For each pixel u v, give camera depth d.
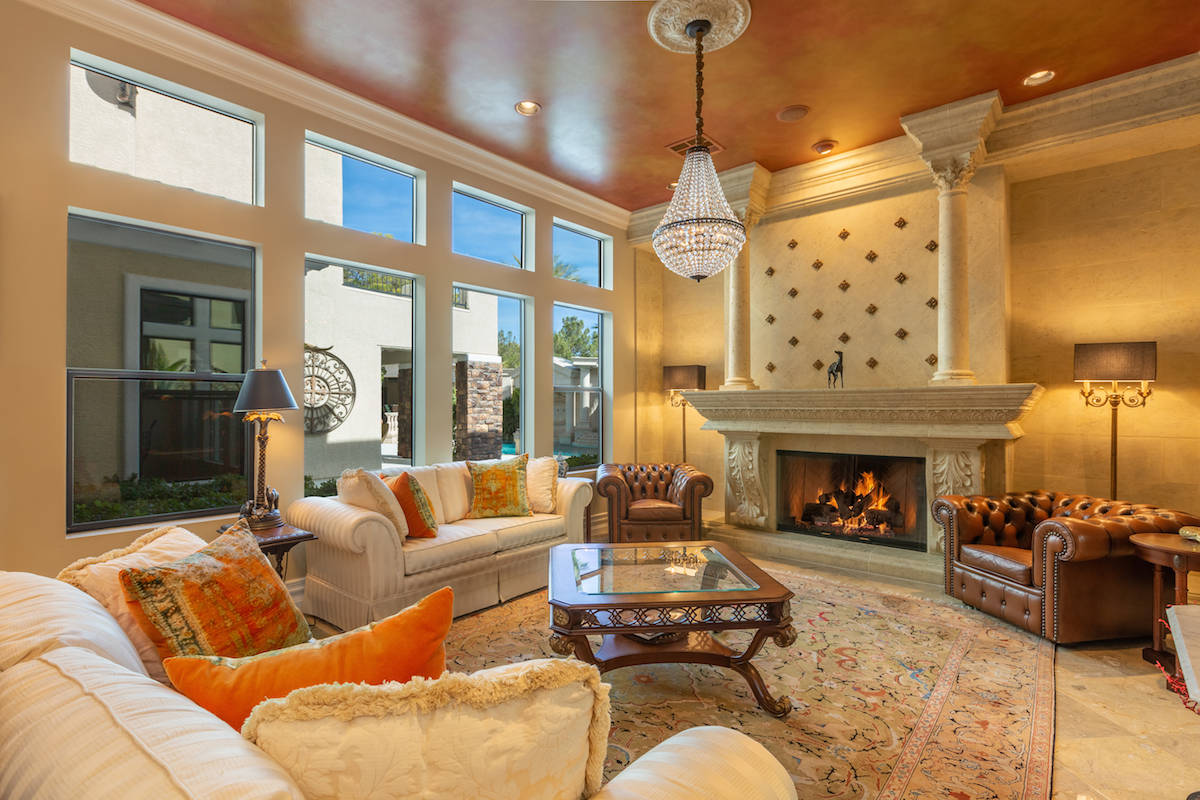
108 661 1.02
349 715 0.79
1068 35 3.30
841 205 5.21
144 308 3.27
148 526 3.21
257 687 0.95
